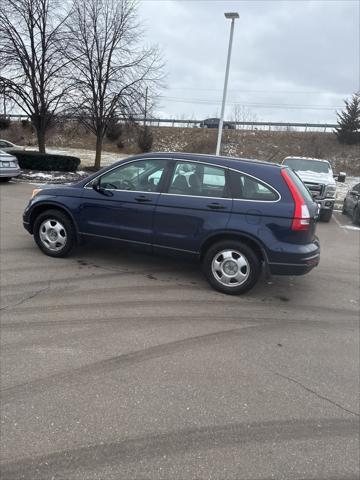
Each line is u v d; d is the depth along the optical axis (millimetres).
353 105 48125
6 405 2988
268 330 4559
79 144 48938
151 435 2783
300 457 2684
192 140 52031
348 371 3816
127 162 5898
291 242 5125
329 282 6547
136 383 3363
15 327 4176
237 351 4027
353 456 2729
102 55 21531
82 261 6398
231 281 5430
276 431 2920
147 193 5688
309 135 51375
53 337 4023
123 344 3982
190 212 5426
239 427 2932
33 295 5000
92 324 4352
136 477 2430
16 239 7477
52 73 20641
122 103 22078
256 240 5168
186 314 4785
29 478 2373
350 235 11273
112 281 5660
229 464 2580
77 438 2703
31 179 18266
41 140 21844
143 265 6430
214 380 3492
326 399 3357
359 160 45812
